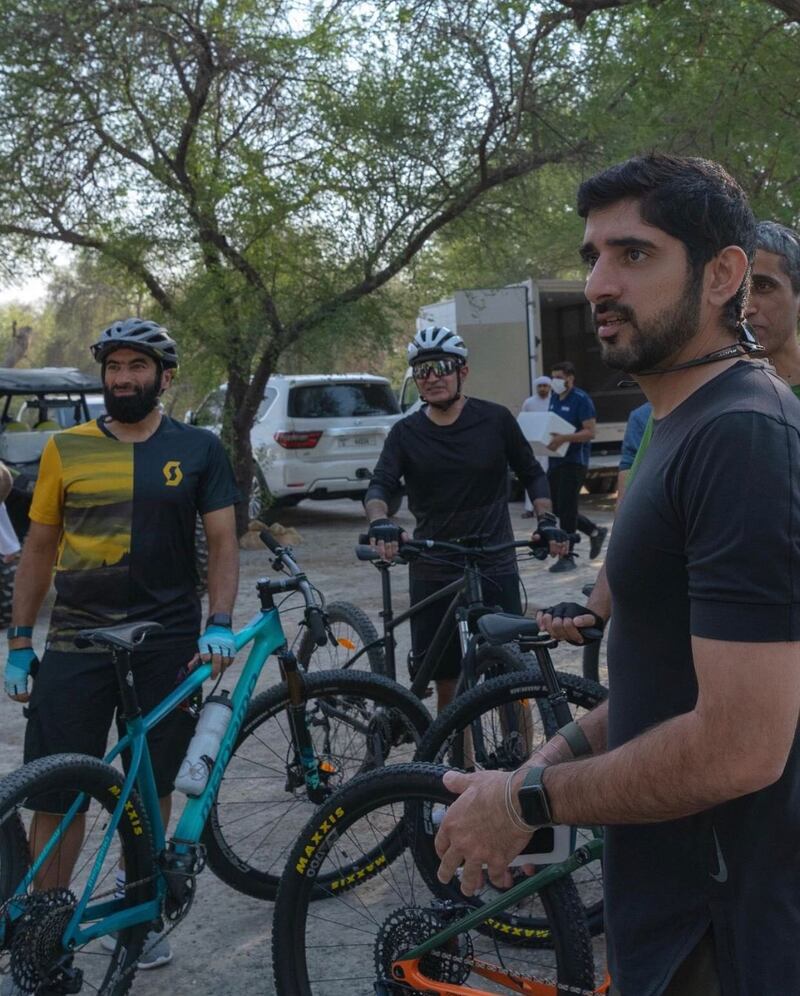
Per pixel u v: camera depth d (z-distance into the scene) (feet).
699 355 4.93
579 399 31.89
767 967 4.83
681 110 27.96
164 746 10.55
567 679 10.59
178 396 39.14
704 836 4.98
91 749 10.42
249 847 12.24
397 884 10.48
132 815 9.63
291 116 34.96
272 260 36.17
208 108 35.76
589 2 26.04
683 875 5.03
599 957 10.05
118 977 9.58
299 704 11.82
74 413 35.01
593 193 4.98
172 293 36.83
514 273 50.57
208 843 11.78
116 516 10.51
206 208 34.06
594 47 29.94
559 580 30.32
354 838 9.54
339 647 16.56
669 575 4.80
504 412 14.24
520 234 36.91
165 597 10.67
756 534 4.32
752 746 4.34
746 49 26.61
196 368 36.09
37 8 32.45
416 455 14.08
